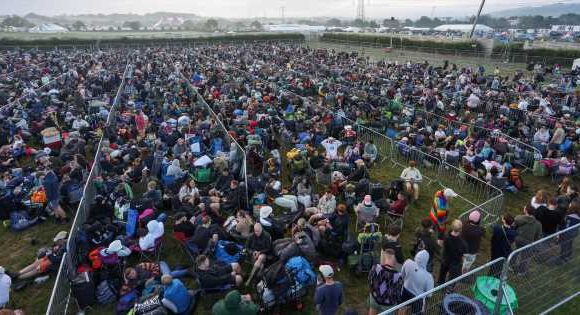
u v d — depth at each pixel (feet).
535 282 25.03
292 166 49.11
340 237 31.17
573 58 159.43
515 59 175.73
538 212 31.12
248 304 22.45
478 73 123.85
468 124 63.82
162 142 54.90
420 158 53.16
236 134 56.49
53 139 56.29
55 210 38.99
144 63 148.56
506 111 73.41
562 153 53.52
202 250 30.99
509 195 45.96
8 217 38.83
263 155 53.83
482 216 40.40
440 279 26.96
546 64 164.66
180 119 65.16
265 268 28.81
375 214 33.94
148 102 84.53
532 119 68.54
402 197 37.78
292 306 27.04
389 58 198.08
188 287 29.43
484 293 22.86
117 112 75.36
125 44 256.11
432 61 183.83
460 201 44.01
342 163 47.98
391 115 71.36
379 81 103.71
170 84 102.99
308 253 29.48
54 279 31.09
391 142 56.08
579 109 78.07
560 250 25.41
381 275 22.25
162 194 41.55
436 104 77.61
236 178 47.57
